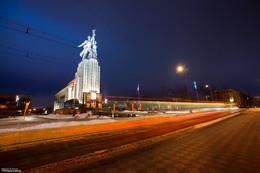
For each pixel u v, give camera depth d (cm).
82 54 7638
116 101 6488
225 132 812
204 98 7431
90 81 6278
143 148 563
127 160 439
